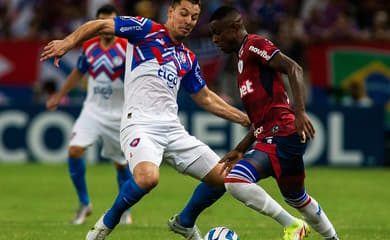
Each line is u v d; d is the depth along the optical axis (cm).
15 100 6322
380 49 6269
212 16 2423
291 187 2402
